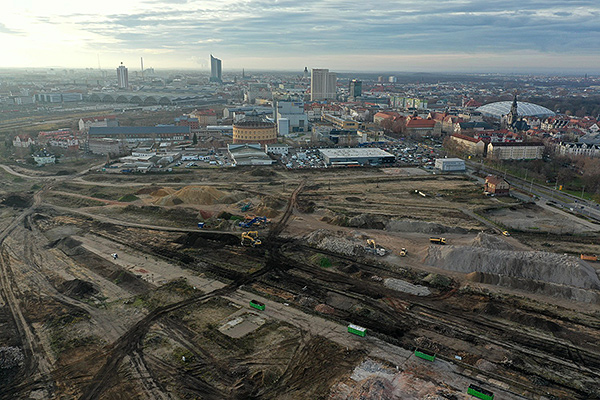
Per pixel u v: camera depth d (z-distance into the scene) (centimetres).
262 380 6075
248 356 6638
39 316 7838
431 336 7256
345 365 6425
